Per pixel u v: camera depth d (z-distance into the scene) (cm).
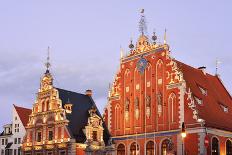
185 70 6894
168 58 6475
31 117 7519
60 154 6756
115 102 7125
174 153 5959
